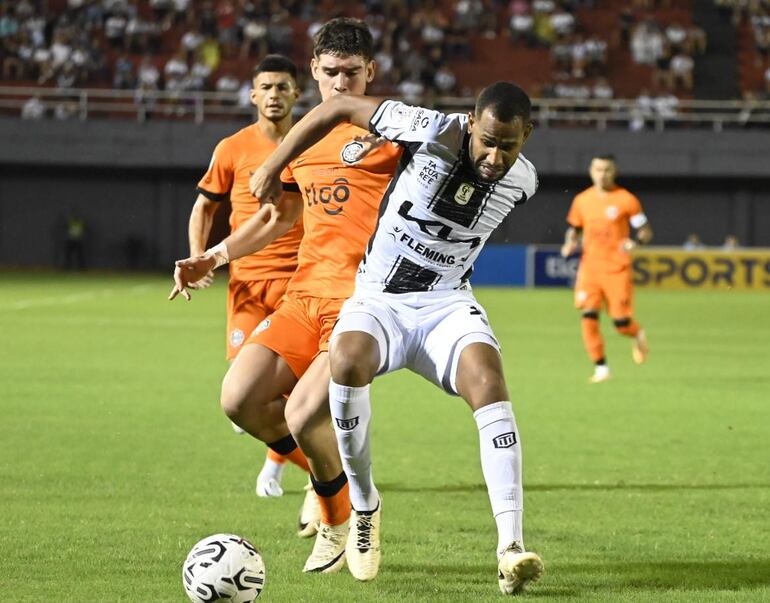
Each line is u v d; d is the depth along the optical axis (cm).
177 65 11581
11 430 2739
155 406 3169
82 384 3609
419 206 1445
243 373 1650
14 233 11912
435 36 11912
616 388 3747
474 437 2764
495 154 1365
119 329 5609
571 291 9481
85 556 1582
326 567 1535
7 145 11269
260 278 2112
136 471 2255
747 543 1716
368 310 1477
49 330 5509
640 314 7219
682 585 1470
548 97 11531
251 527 1798
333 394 1450
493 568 1556
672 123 11456
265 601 1378
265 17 12188
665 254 9925
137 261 11944
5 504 1928
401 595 1409
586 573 1530
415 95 11331
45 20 12050
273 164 1497
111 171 11844
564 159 11144
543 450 2583
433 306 1495
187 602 1355
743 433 2842
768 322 6650
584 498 2058
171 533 1733
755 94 11525
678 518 1894
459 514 1914
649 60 11962
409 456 2498
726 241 11506
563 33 12000
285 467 2364
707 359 4709
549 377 4038
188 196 11912
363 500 1493
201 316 6475
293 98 2167
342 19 1727
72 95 11738
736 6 12294
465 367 1448
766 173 11044
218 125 11231
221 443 2603
